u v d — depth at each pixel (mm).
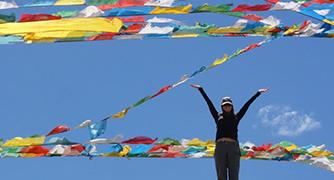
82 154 13016
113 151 13117
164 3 11734
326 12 12008
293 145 13305
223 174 10938
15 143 12352
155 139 12586
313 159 13242
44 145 12469
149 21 12195
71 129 12055
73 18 11773
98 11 11742
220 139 11094
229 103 11172
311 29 12141
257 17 12188
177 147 13273
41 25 12102
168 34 12211
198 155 13289
